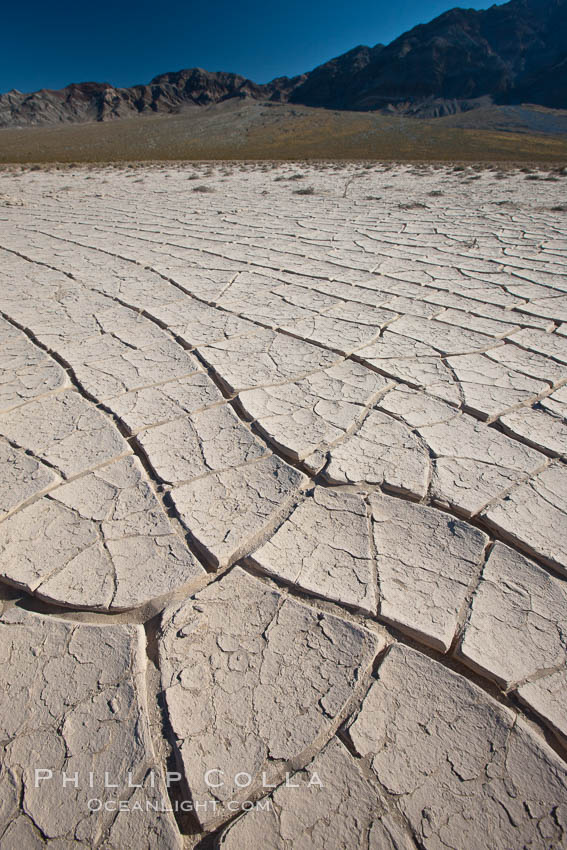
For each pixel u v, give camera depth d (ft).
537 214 31.76
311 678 5.25
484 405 10.24
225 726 4.86
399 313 15.37
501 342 13.25
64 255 22.56
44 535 7.18
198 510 7.57
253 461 8.66
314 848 4.02
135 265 20.81
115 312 15.65
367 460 8.58
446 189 45.70
